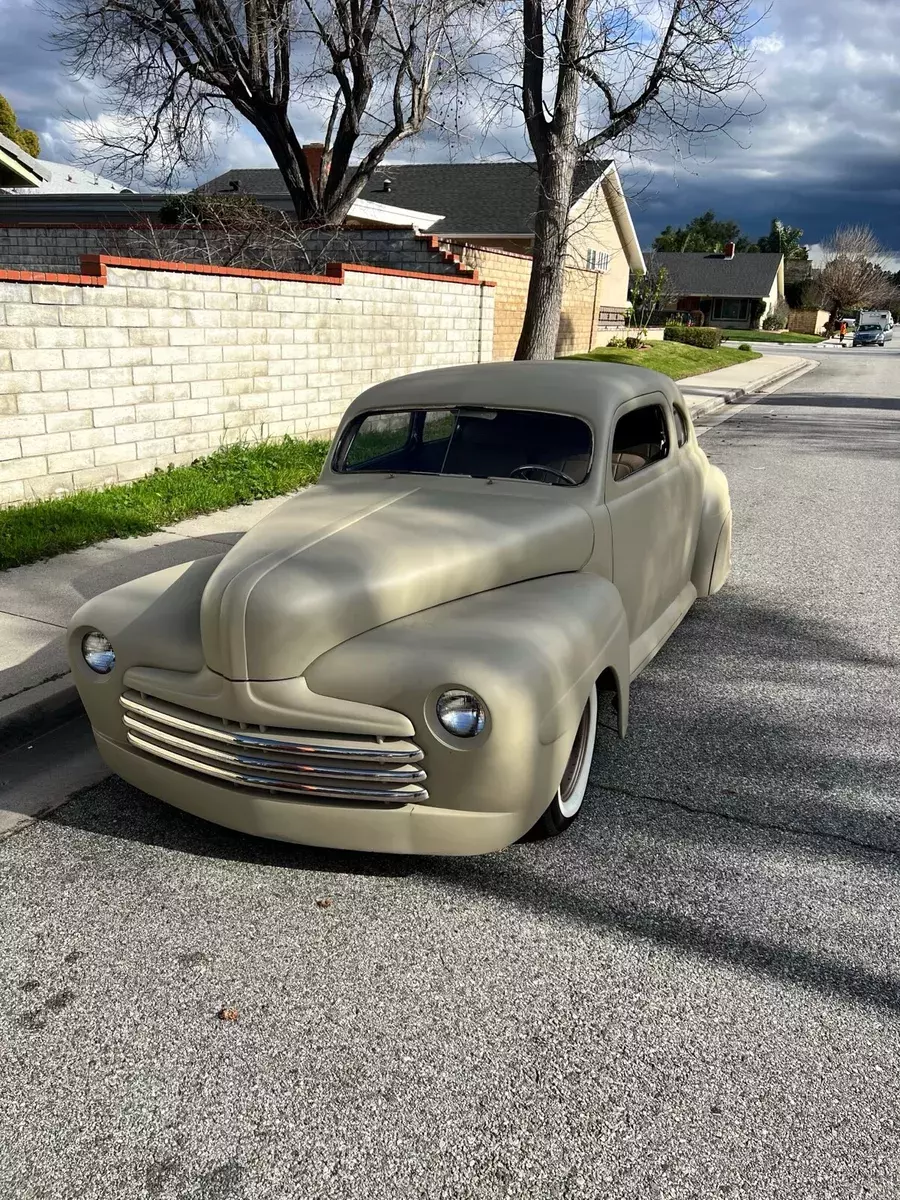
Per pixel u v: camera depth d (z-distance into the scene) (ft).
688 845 11.10
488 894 10.08
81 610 10.84
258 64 50.57
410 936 9.36
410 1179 6.68
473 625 9.74
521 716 8.93
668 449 15.84
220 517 24.25
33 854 10.69
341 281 35.76
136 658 10.24
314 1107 7.29
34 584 18.51
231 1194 6.56
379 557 10.25
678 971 8.91
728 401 65.82
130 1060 7.74
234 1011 8.30
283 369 33.19
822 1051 7.93
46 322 23.08
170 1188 6.60
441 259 50.03
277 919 9.60
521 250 93.56
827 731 14.17
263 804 9.63
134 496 24.63
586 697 10.16
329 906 9.83
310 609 9.29
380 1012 8.31
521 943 9.28
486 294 48.85
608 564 12.94
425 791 9.18
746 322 256.11
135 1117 7.19
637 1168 6.79
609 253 110.11
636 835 11.32
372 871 10.45
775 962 9.06
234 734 9.46
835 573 23.17
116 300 25.14
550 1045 7.95
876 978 8.85
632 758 13.26
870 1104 7.38
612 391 13.51
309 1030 8.09
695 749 13.58
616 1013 8.34
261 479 27.40
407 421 13.88
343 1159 6.84
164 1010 8.30
